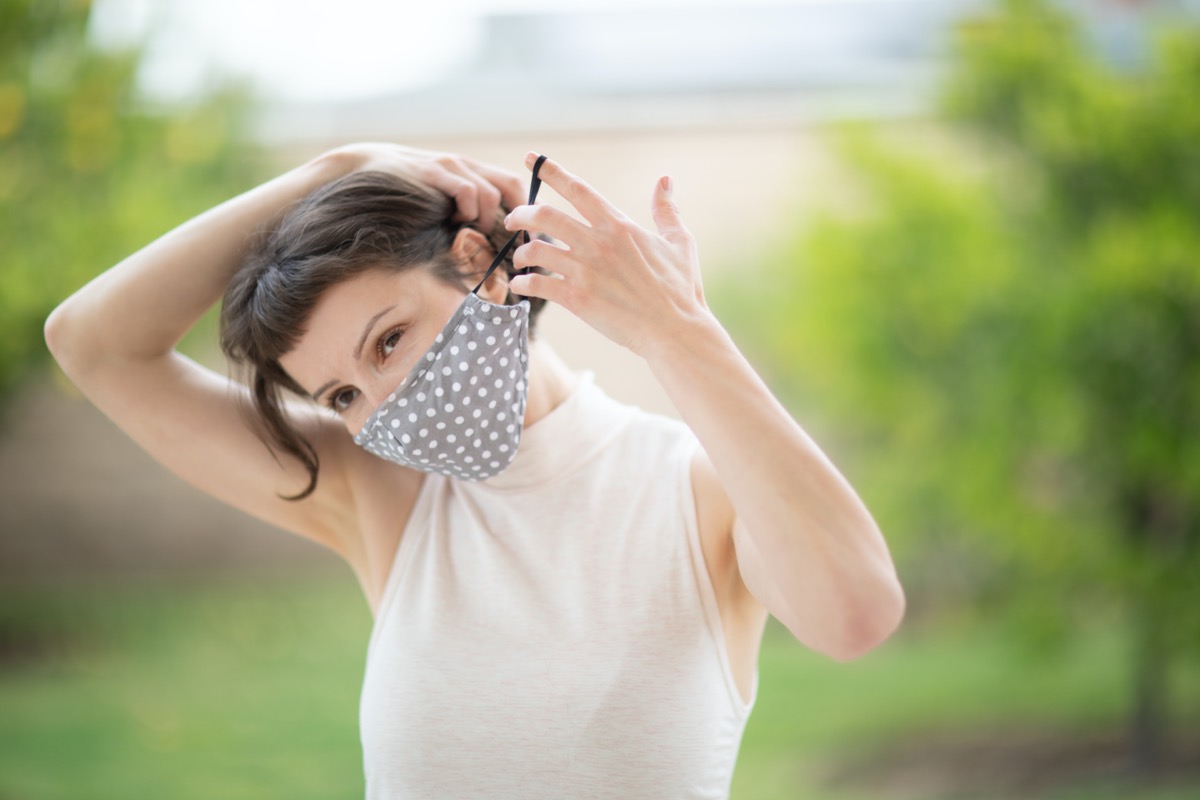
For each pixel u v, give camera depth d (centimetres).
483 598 156
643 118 1023
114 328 166
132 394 169
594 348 973
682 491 155
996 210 651
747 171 1024
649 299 134
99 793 583
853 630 127
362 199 150
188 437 171
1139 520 625
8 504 1012
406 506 170
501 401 149
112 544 1022
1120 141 612
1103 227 619
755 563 140
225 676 792
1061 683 749
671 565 151
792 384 851
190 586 1004
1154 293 575
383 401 150
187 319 168
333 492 174
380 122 1030
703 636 149
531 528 158
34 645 860
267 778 604
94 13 671
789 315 713
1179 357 584
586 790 146
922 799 575
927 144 782
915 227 645
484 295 155
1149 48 639
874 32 1143
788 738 666
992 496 621
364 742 159
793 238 722
